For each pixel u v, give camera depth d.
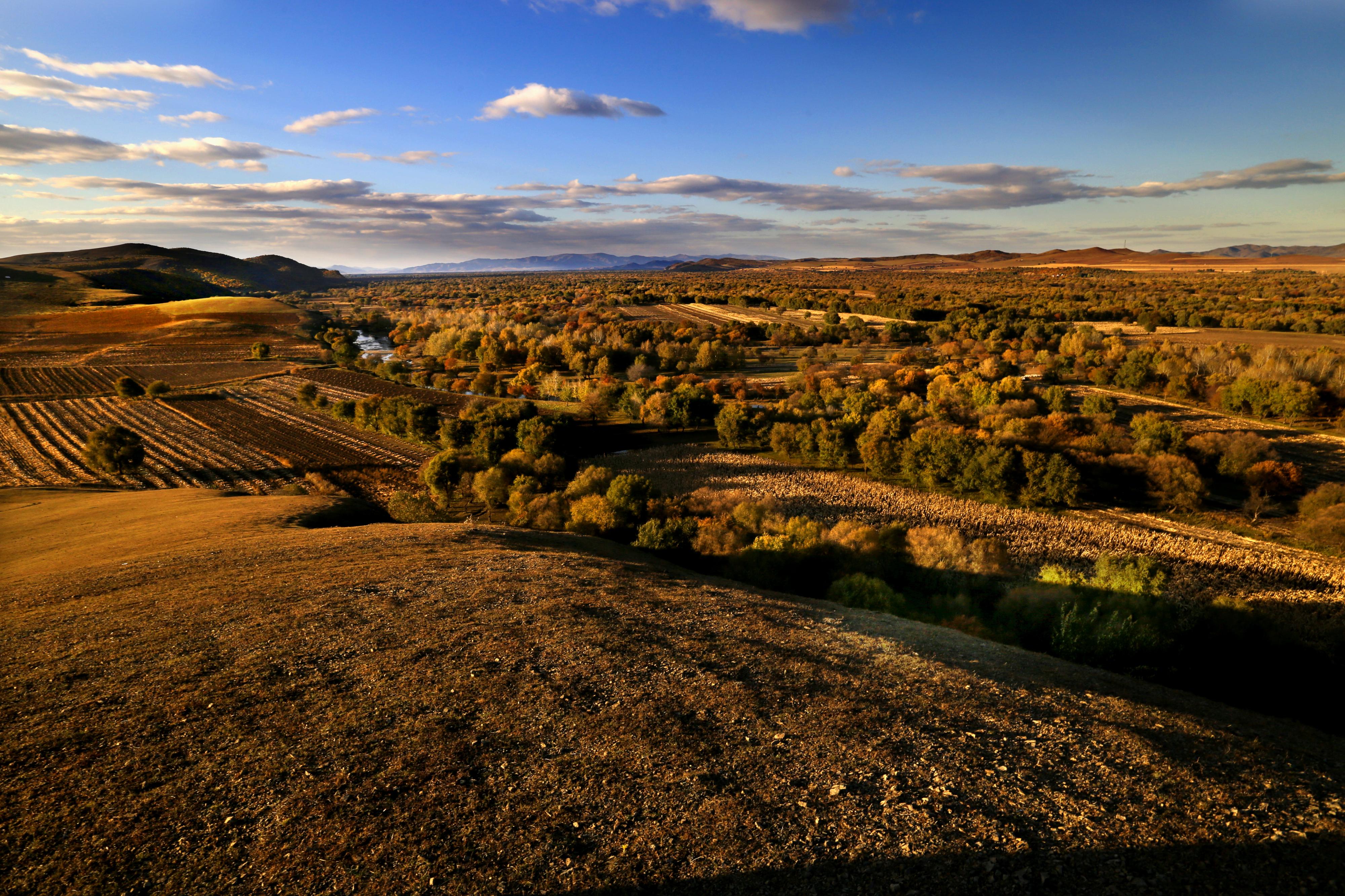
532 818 9.96
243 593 22.14
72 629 18.89
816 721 13.35
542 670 15.55
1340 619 36.47
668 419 94.38
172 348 164.38
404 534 34.44
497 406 93.81
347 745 11.99
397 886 8.52
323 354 163.12
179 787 10.72
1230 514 59.84
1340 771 13.05
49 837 9.49
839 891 8.42
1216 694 28.41
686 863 8.98
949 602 39.38
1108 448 73.31
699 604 22.66
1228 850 9.56
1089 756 12.45
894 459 72.06
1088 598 37.56
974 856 9.17
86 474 74.31
